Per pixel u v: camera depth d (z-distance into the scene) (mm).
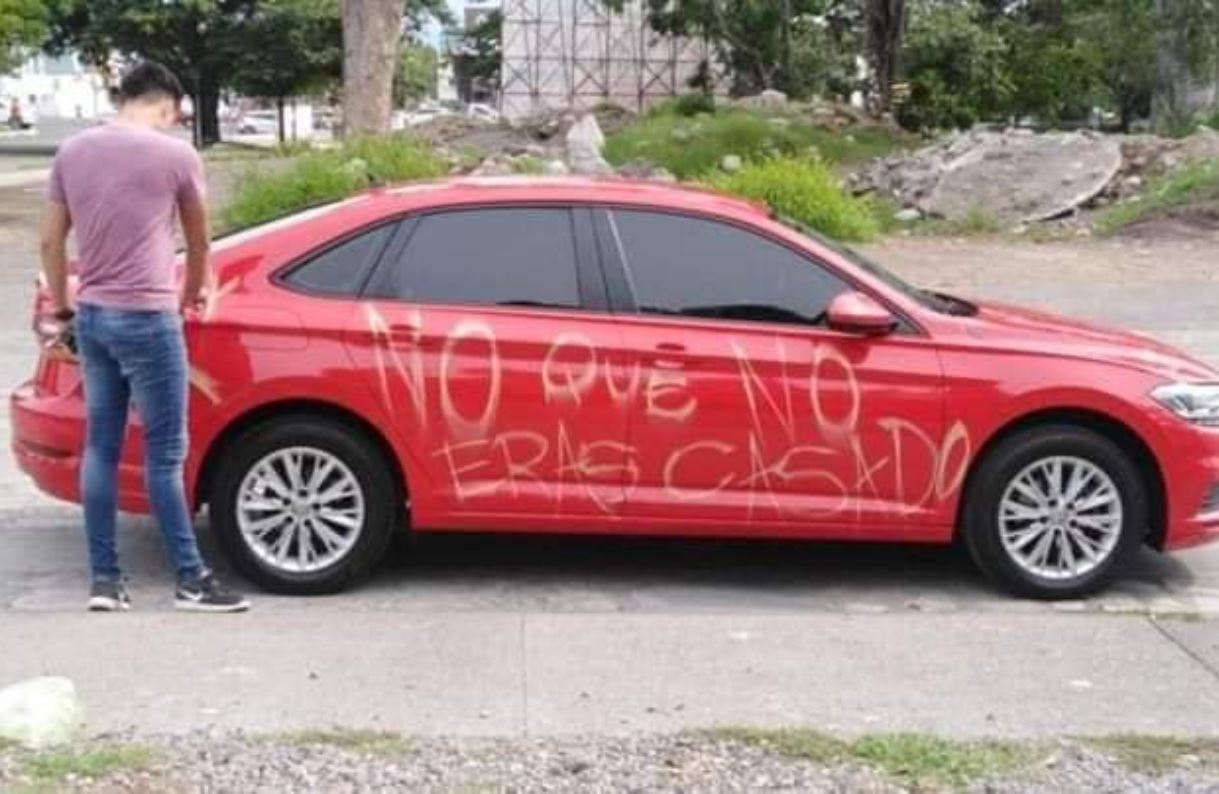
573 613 6387
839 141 35344
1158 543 6699
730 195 7129
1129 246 21297
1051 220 24141
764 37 47594
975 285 17422
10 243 21250
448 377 6426
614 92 54500
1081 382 6496
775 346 6465
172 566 6992
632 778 4473
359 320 6438
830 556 7383
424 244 6594
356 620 6207
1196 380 6668
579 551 7406
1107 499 6617
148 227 5945
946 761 4609
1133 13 35906
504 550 7391
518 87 54688
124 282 5949
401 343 6426
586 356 6430
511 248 6590
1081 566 6645
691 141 33594
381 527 6582
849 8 49656
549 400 6434
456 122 36594
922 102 49656
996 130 30859
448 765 4574
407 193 6719
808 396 6453
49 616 6191
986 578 6805
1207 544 6945
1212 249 20750
